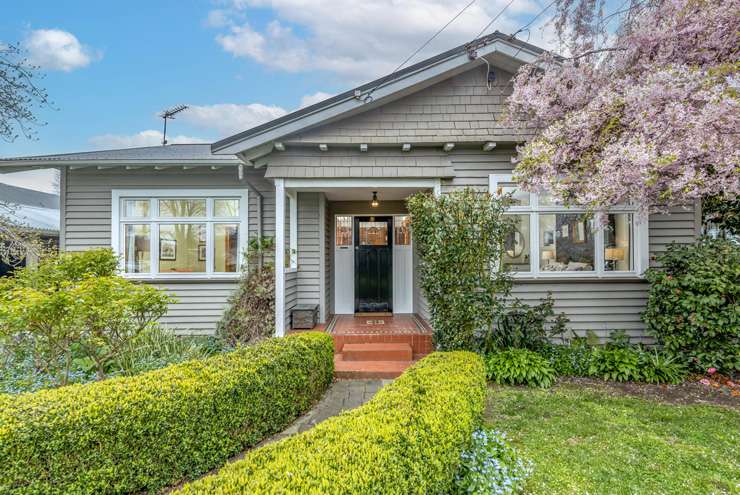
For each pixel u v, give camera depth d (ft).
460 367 10.68
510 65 18.35
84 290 11.53
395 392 8.64
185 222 21.36
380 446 6.24
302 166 18.20
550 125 15.43
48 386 13.14
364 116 18.25
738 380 15.20
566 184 13.80
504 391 14.20
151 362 15.81
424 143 18.10
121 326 13.15
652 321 16.66
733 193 11.87
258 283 19.42
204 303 21.18
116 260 16.71
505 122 16.83
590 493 8.21
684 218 18.98
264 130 17.04
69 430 7.68
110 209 21.15
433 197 16.89
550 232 18.81
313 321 20.20
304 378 12.74
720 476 8.86
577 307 18.75
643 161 11.51
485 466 8.33
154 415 8.49
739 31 12.39
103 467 7.94
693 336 15.66
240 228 21.48
